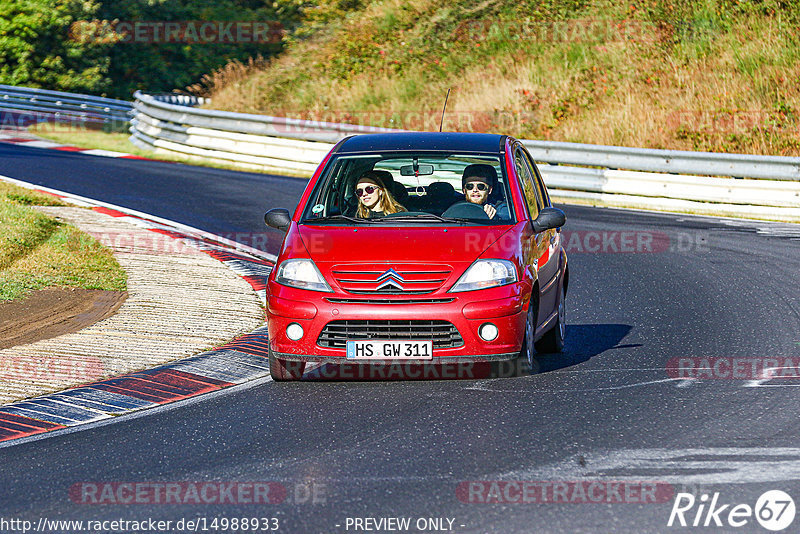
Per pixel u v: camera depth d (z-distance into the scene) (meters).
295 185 70.31
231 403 25.25
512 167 29.16
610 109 86.94
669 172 66.25
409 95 101.56
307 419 23.70
